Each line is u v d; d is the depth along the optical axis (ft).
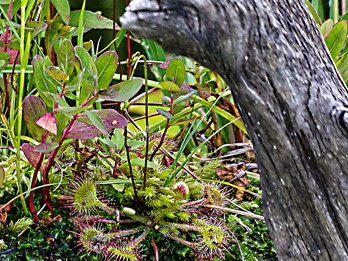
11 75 0.83
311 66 0.47
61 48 0.68
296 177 0.49
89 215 0.78
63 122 0.73
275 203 0.52
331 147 0.48
